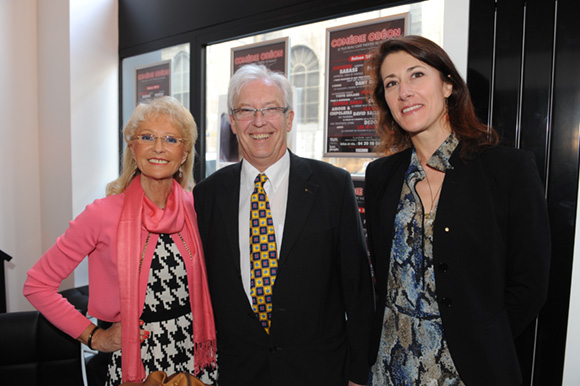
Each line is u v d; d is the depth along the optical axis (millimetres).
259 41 2389
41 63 3227
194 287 1252
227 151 2463
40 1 3184
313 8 2045
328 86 2078
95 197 3189
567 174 1354
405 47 1035
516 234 978
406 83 1043
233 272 1243
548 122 1387
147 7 2965
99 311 1202
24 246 3285
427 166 1110
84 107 3084
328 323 1256
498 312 1006
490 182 1009
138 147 1192
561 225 1372
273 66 2314
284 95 1282
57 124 3119
